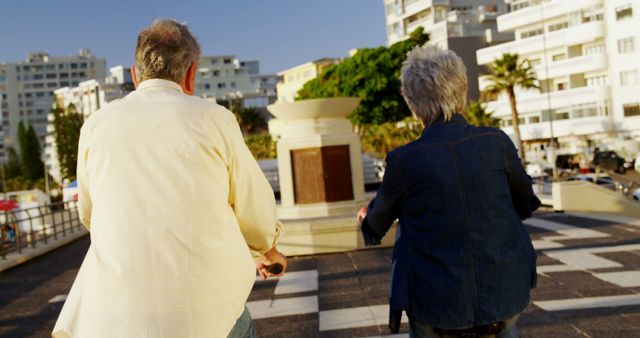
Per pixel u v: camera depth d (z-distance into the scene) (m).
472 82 66.50
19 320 8.05
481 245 2.43
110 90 134.25
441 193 2.46
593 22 52.72
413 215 2.53
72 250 16.00
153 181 2.15
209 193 2.17
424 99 2.68
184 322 2.05
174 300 2.05
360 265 10.33
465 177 2.47
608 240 11.45
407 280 2.51
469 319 2.39
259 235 2.39
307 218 13.24
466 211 2.45
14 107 178.75
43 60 183.75
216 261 2.13
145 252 2.09
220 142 2.23
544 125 56.38
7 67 178.75
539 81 57.72
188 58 2.43
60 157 95.44
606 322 5.82
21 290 10.52
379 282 8.68
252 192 2.31
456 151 2.51
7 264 13.05
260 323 6.90
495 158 2.53
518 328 5.88
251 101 117.94
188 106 2.26
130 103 2.30
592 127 52.94
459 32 68.25
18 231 14.45
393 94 56.25
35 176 116.06
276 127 78.06
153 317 2.04
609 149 50.22
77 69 183.75
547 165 45.47
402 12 78.75
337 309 7.24
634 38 50.75
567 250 10.56
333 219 12.36
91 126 2.31
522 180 2.60
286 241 11.99
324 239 11.95
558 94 55.25
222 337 2.13
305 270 10.34
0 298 9.89
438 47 2.79
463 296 2.40
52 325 7.60
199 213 2.13
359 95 55.66
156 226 2.11
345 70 57.62
